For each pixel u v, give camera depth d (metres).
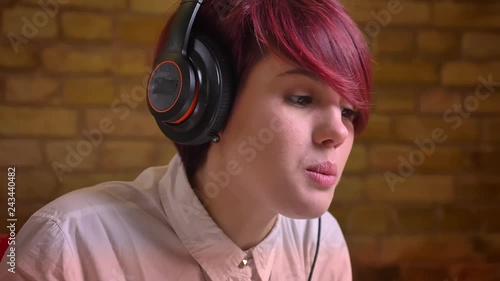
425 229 2.09
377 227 2.06
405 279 2.08
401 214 2.07
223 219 0.73
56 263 0.70
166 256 0.74
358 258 2.06
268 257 0.77
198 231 0.73
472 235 2.11
